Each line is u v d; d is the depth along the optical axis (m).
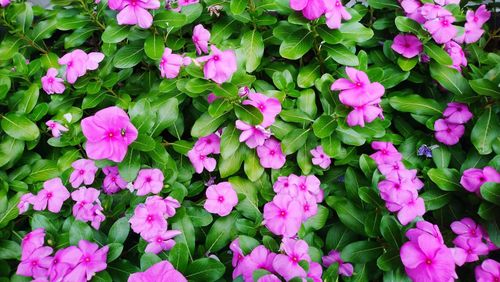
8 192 0.44
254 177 0.42
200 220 0.40
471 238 0.37
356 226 0.40
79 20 0.50
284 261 0.33
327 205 0.45
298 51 0.43
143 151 0.40
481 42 0.56
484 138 0.41
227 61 0.37
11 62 0.54
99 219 0.39
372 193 0.39
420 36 0.44
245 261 0.34
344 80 0.38
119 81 0.50
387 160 0.42
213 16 0.50
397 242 0.36
